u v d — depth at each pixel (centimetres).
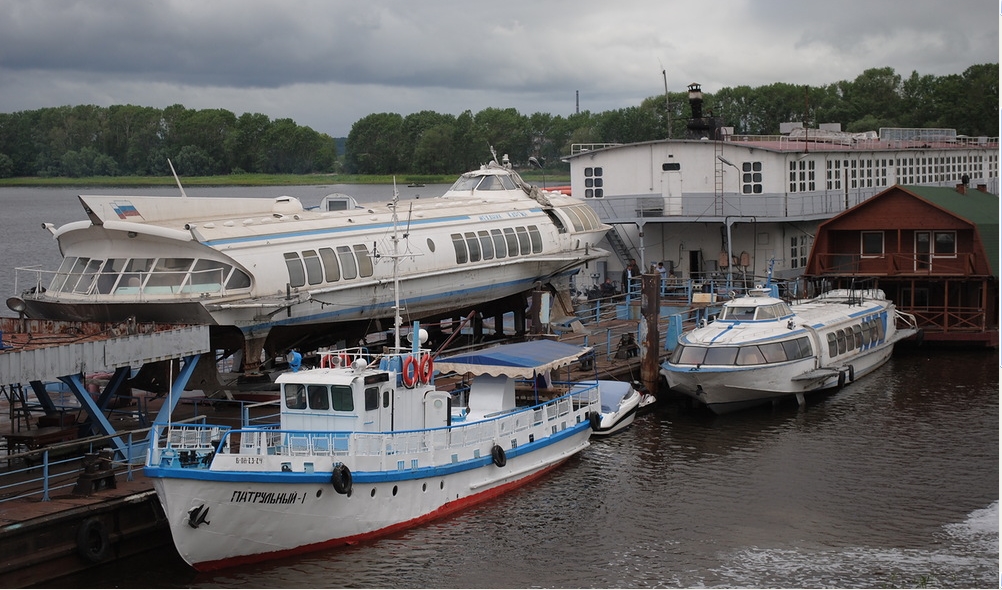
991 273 4516
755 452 3186
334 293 3372
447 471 2627
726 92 15725
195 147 16600
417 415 2644
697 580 2291
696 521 2625
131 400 3247
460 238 3872
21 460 2580
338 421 2509
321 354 2659
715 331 3759
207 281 3123
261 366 3356
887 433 3356
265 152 16988
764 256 5209
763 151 5209
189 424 2467
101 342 2464
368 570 2341
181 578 2275
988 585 2238
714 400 3591
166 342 2617
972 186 7131
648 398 3675
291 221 3409
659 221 5178
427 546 2472
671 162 5362
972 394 3847
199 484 2203
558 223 4409
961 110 14000
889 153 6209
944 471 2970
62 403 3127
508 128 16475
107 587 2211
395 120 16188
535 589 2248
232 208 3512
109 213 3147
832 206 5466
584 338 4119
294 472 2316
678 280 5162
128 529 2345
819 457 3120
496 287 4044
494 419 2789
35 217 13962
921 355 4584
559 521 2631
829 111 15150
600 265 5516
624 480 2945
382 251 3544
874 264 4753
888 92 15512
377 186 16288
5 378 2259
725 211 5156
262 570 2333
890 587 2238
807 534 2530
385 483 2481
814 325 3922
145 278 3109
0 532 2097
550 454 3009
